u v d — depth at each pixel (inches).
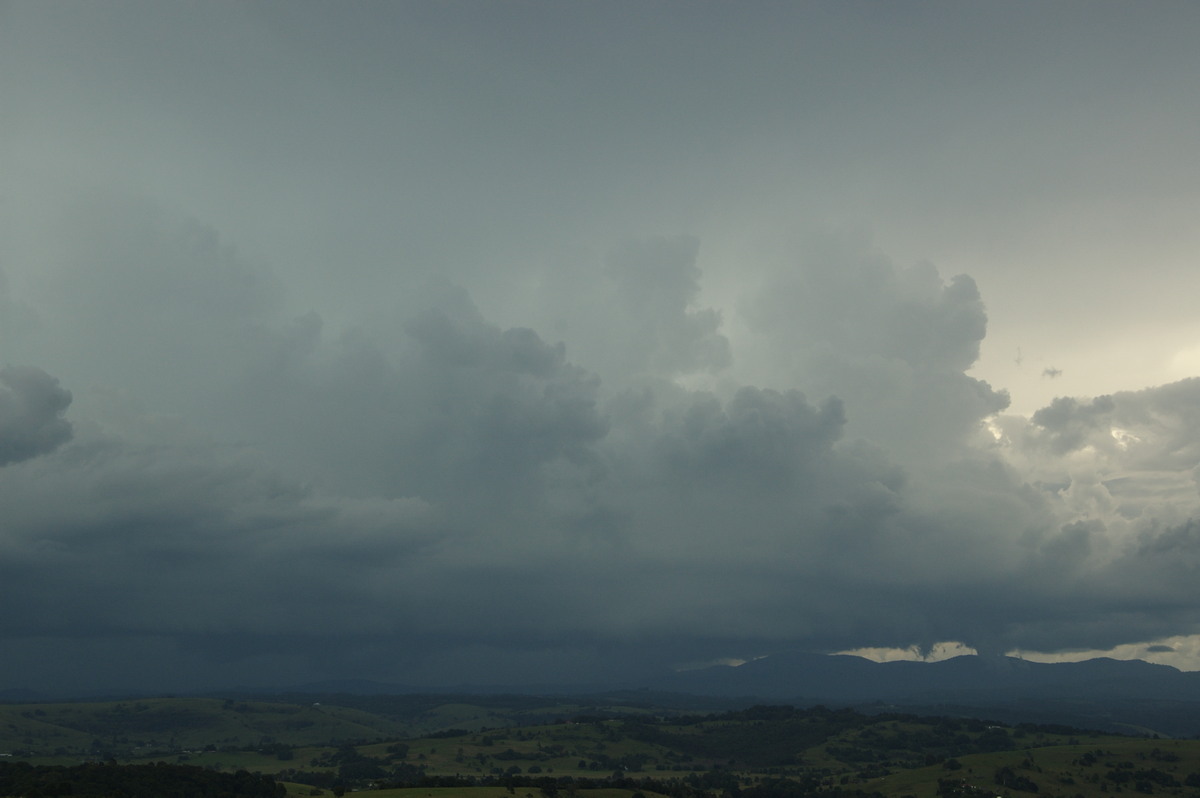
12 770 7682.1
